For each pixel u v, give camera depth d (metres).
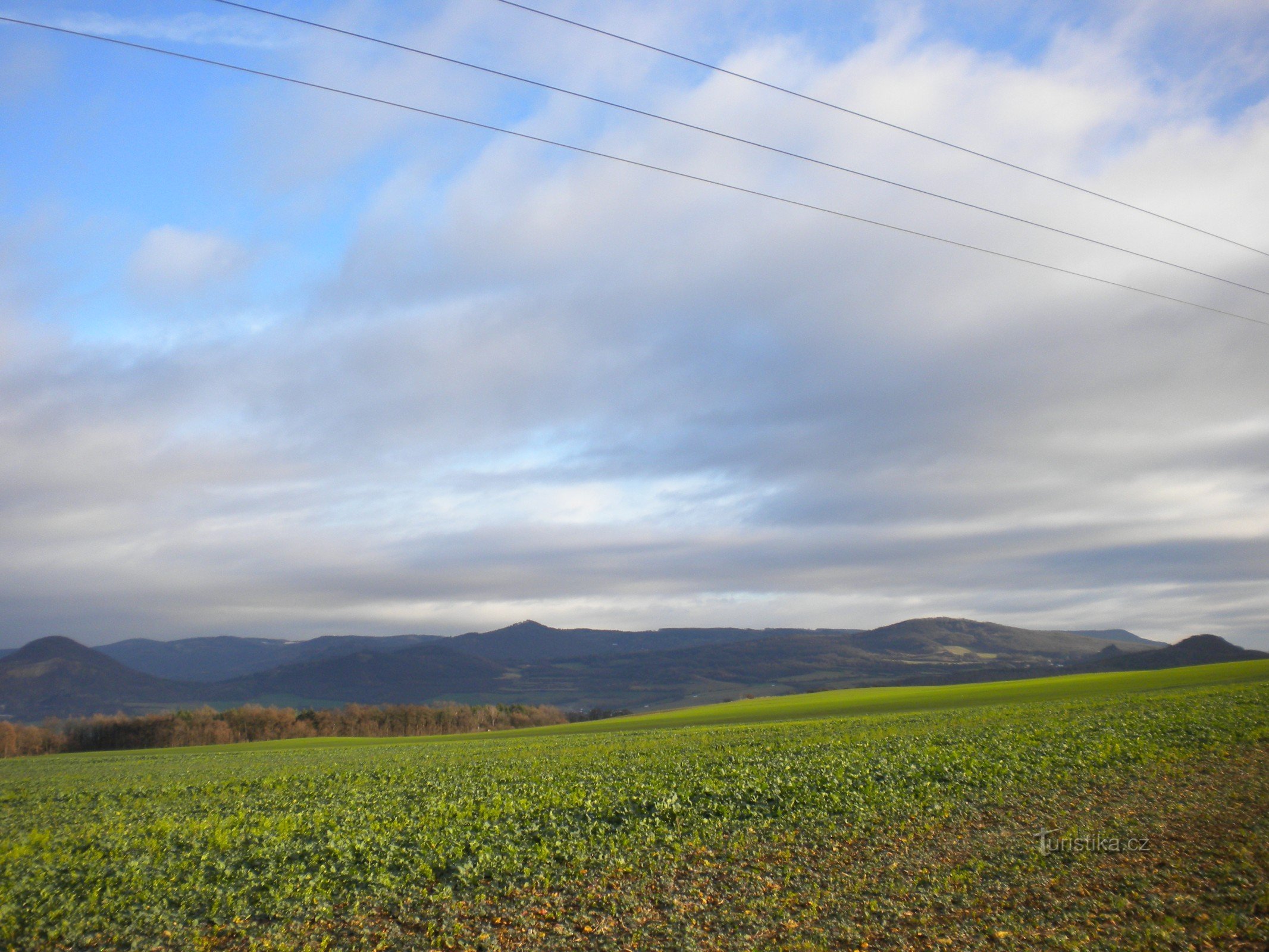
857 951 11.16
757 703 108.50
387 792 29.64
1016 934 11.17
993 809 18.69
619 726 88.12
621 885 14.94
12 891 16.53
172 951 13.05
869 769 25.25
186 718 124.44
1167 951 10.20
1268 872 12.45
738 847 17.05
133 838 22.00
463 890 15.34
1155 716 33.44
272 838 20.73
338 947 12.80
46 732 116.56
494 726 151.38
